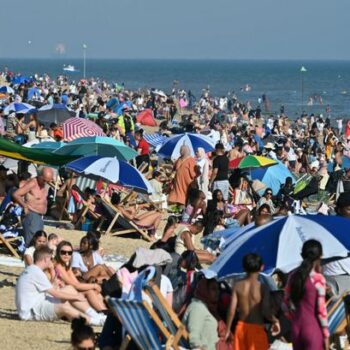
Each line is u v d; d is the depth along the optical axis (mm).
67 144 48375
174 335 20609
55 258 26797
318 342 19453
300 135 120250
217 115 143375
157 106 151750
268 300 19859
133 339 20750
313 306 19547
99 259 29391
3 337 24156
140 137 63750
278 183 54125
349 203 26453
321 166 69000
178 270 24766
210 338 20719
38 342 23875
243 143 74125
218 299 20969
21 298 25938
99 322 25641
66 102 117062
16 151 41125
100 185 47312
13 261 33625
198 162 47500
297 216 22562
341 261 23453
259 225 24562
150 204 47219
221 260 21781
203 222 39531
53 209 44000
